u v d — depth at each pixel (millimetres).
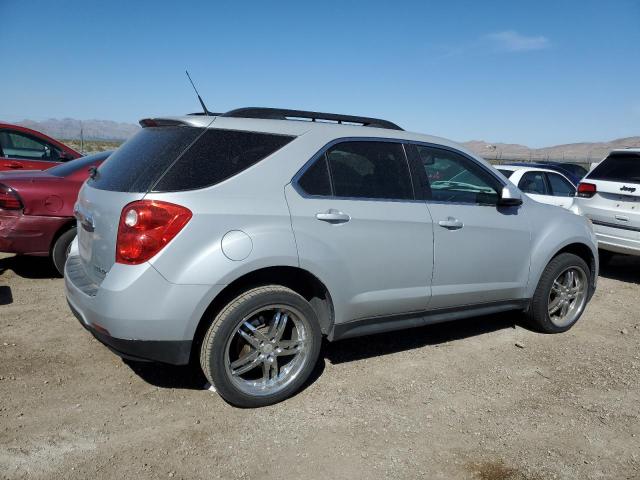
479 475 2805
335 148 3656
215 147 3248
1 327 4465
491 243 4348
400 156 3980
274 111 3666
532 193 8977
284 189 3355
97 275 3227
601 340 4895
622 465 2957
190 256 2998
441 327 5070
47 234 5590
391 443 3057
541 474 2836
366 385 3762
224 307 3180
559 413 3492
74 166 6051
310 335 3486
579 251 5215
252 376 3543
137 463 2760
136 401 3389
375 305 3746
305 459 2871
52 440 2908
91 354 4027
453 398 3629
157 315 2957
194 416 3248
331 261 3463
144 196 2992
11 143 7938
